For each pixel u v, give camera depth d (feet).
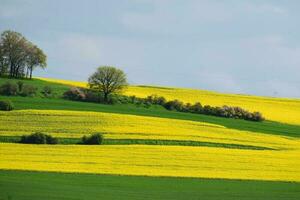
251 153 259.19
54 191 168.66
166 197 171.32
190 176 204.74
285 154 263.08
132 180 193.26
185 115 357.00
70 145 246.88
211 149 260.21
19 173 191.01
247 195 180.96
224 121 352.49
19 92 361.71
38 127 271.28
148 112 350.84
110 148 245.04
